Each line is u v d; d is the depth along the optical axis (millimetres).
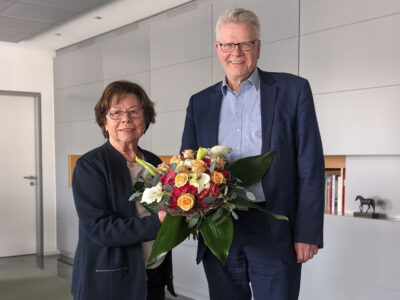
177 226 1689
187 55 5098
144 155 2133
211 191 1591
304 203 1859
